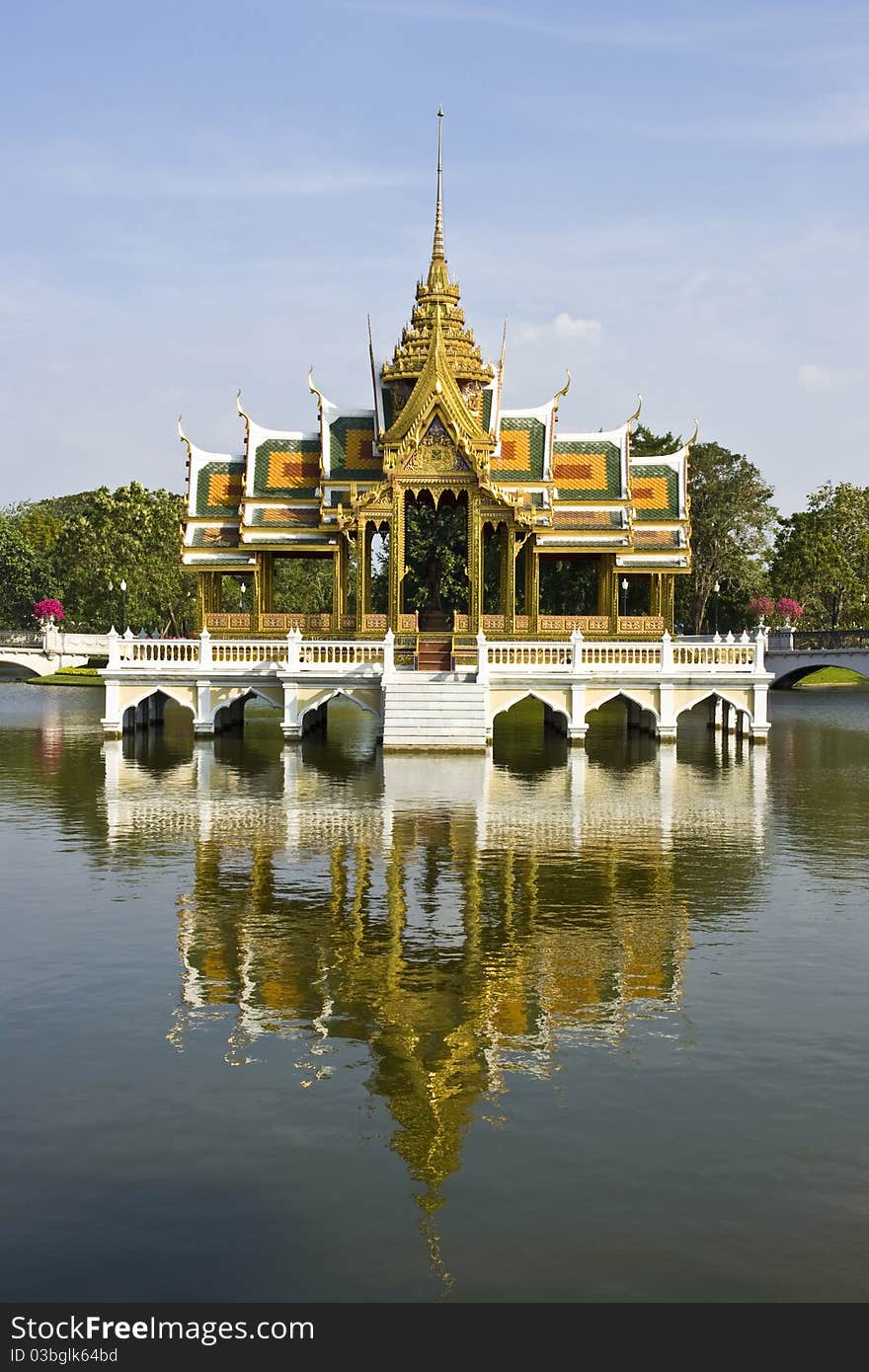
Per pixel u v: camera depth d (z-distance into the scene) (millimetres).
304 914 19516
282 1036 14203
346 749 45188
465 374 54062
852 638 97938
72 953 17359
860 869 23094
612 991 15797
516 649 48656
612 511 54594
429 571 53594
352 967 16734
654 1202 10539
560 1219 10297
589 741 49281
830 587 125500
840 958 17188
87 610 124375
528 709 73750
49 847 25000
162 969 16625
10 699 86438
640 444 117000
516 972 16547
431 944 17859
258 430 56031
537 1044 13977
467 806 30484
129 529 119688
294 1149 11492
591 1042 14031
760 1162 11219
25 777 36594
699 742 50250
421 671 46562
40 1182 10914
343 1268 9695
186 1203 10578
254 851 24562
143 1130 11859
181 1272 9695
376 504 50750
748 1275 9578
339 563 53188
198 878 22047
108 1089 12758
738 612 121625
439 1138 11672
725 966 16812
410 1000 15445
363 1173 11039
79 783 35219
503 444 55062
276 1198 10641
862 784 35812
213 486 56219
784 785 35531
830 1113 12195
